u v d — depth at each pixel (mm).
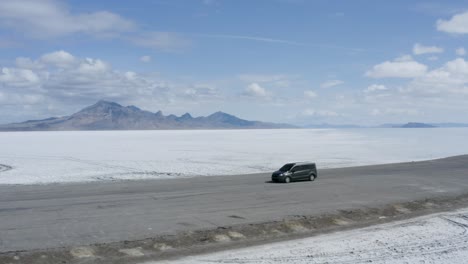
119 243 17469
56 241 17469
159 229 19812
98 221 21219
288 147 94688
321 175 43438
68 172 46406
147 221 21391
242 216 22875
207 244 18141
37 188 33781
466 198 31594
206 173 46312
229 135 195625
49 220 21312
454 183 38281
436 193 32688
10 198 28344
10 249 16234
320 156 69875
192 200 27688
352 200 28625
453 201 30312
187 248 17516
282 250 17156
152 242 17844
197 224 20922
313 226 21906
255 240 19016
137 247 17266
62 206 25234
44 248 16453
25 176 42531
